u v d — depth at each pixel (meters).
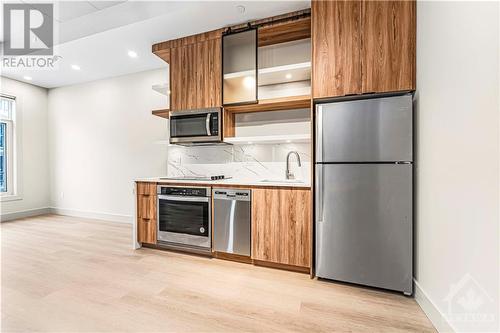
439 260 1.55
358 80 2.07
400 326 1.57
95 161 4.62
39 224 4.21
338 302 1.84
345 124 2.08
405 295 1.95
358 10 2.08
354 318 1.65
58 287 2.04
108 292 1.97
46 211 5.05
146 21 2.71
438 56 1.58
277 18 2.60
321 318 1.65
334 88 2.14
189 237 2.77
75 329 1.52
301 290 2.02
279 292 1.98
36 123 4.90
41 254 2.81
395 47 1.99
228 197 2.57
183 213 2.81
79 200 4.79
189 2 2.41
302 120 2.94
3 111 4.47
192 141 2.99
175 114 3.07
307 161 2.92
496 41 1.07
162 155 4.08
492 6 1.09
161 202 2.93
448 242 1.45
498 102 1.06
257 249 2.44
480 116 1.18
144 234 3.02
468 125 1.27
